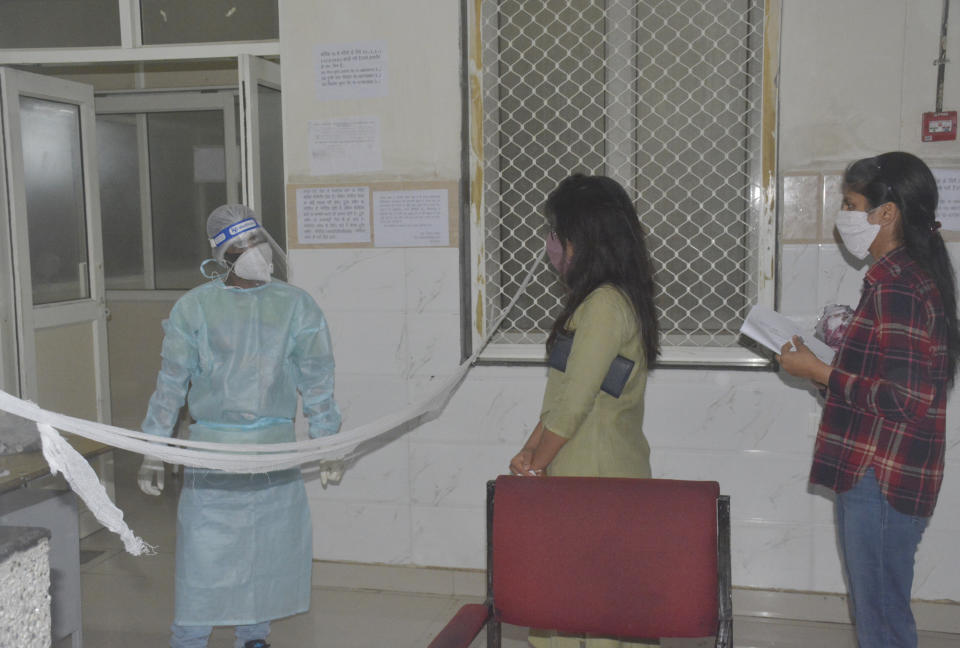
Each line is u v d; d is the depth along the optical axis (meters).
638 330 1.98
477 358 3.14
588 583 1.71
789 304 2.91
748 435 2.98
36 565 0.94
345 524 3.30
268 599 2.51
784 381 2.94
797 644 2.84
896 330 1.88
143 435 1.53
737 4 3.05
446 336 3.16
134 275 5.46
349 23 3.12
